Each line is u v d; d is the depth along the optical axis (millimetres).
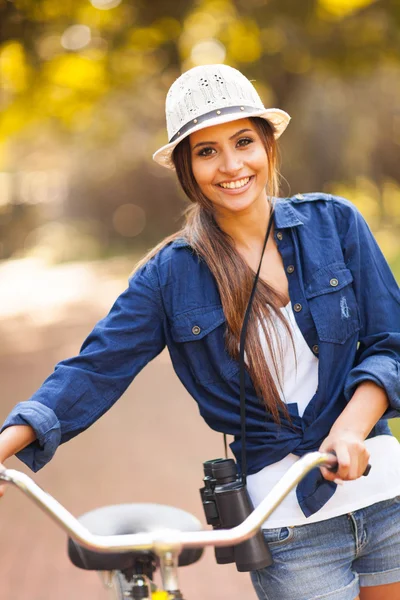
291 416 3166
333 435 2924
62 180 50031
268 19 22859
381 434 3275
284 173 34312
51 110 27359
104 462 9359
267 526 3160
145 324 3287
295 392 3201
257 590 3268
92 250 47062
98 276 36031
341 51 23891
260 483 3201
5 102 26125
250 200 3227
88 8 20828
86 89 25672
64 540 7043
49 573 6332
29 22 19344
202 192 3324
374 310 3256
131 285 3336
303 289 3234
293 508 3146
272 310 3189
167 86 26062
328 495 3129
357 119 34688
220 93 3188
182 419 11305
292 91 27922
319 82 31469
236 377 3199
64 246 47812
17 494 8523
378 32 23594
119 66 24359
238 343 3182
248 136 3213
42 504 2369
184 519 2551
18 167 52500
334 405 3188
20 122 28516
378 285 3273
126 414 11938
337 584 3162
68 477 8883
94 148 47156
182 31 22359
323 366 3166
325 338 3184
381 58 24094
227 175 3193
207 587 5770
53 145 49594
